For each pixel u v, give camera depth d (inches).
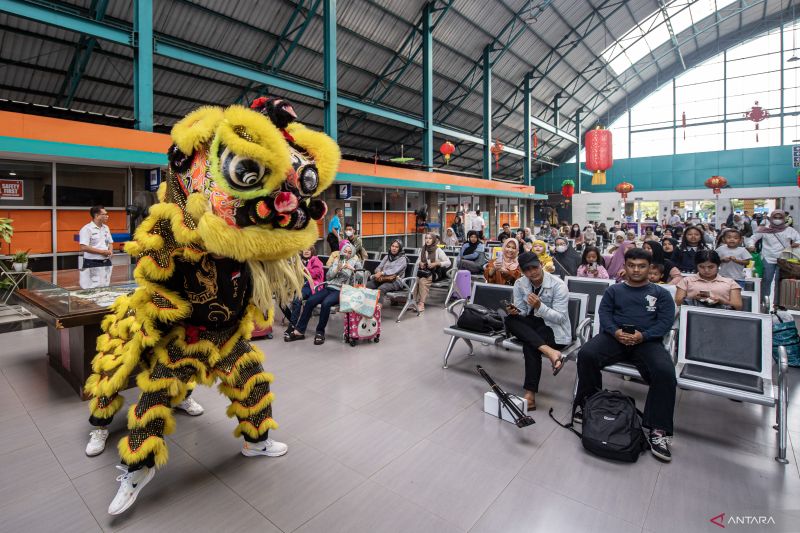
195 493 85.3
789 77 991.0
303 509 80.6
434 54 621.9
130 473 79.7
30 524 75.7
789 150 968.9
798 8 936.3
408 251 327.6
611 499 83.9
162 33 398.3
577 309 146.7
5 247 243.1
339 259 224.8
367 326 189.0
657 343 111.6
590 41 831.7
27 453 99.2
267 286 86.0
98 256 220.1
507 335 142.5
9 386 137.4
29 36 354.6
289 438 107.2
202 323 85.4
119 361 95.5
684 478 91.1
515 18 632.4
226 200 71.6
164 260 78.5
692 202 962.7
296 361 166.1
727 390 101.4
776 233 246.5
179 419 117.6
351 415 119.9
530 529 75.5
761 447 103.7
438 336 204.5
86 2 347.3
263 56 473.4
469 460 97.7
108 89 438.9
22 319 204.8
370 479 90.3
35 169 253.9
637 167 1149.7
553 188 1253.1
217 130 68.1
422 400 130.3
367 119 685.9
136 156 260.2
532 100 916.0
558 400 132.2
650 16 827.4
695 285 144.9
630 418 100.6
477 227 550.9
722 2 860.0
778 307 188.7
